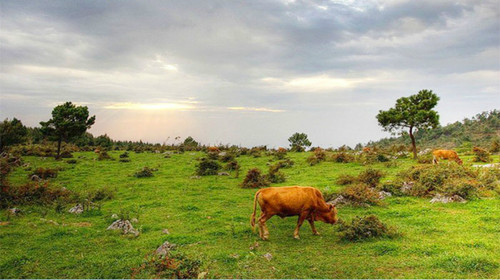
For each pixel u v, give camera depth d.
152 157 41.56
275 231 12.16
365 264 8.66
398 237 10.59
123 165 33.78
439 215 12.80
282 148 44.16
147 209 16.16
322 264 8.80
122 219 13.23
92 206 16.80
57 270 8.88
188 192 20.08
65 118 38.53
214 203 17.17
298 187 11.49
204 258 9.32
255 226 12.75
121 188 21.89
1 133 32.16
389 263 8.62
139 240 11.40
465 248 9.23
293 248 10.24
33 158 38.06
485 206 13.44
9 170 26.78
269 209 11.23
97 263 9.23
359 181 19.33
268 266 8.80
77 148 50.62
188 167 31.81
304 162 33.41
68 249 10.50
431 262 8.38
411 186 17.34
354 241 10.59
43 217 14.62
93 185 22.95
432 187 16.64
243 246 10.55
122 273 8.54
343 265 8.69
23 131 37.56
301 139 53.44
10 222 13.71
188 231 12.43
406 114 31.05
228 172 28.23
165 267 8.37
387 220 12.75
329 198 16.22
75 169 30.64
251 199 18.02
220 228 12.62
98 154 43.59
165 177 26.55
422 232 10.97
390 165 27.06
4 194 17.03
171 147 55.50
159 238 11.40
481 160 26.94
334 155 33.25
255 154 40.97
